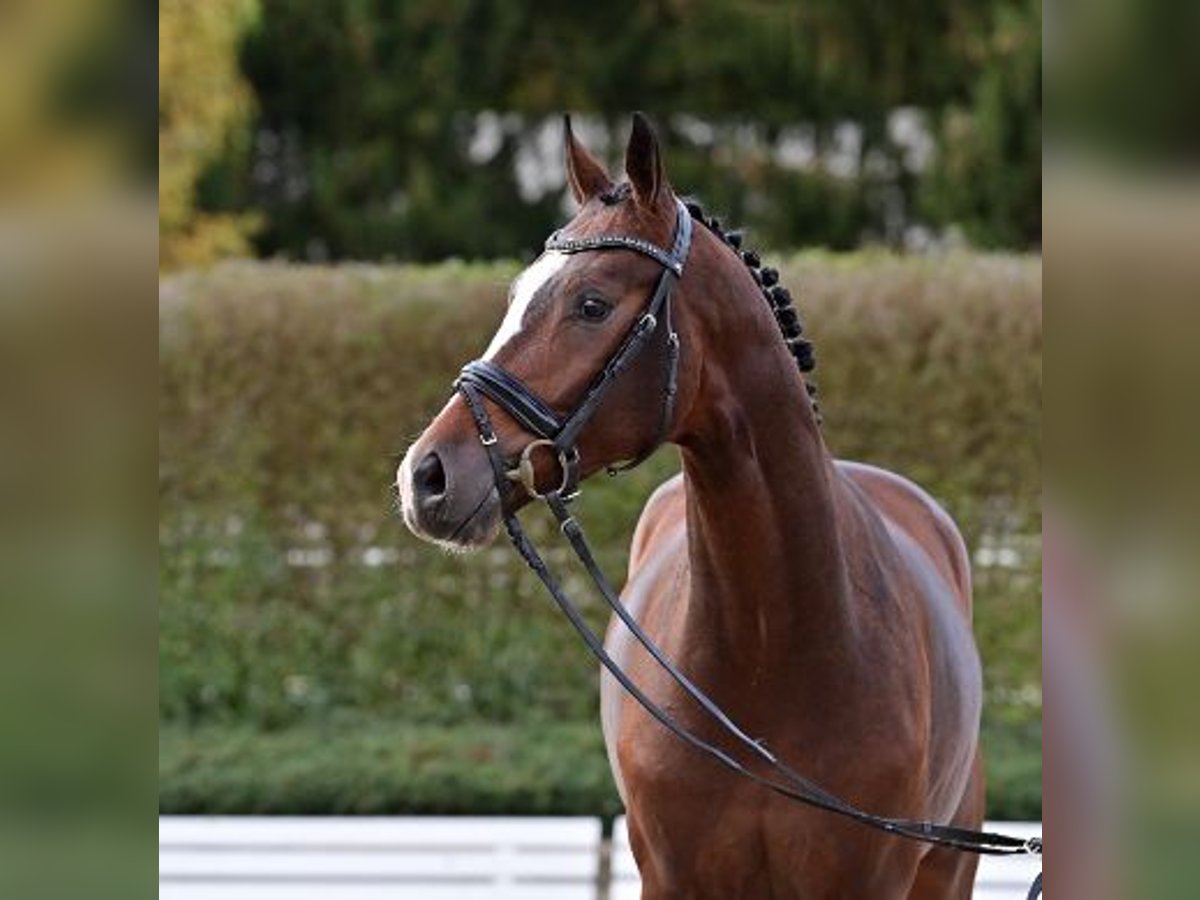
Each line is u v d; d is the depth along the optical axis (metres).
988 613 16.91
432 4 32.78
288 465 17.16
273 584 17.30
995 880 12.78
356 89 32.69
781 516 6.98
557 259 6.71
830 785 7.08
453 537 6.43
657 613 7.79
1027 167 30.64
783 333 7.33
